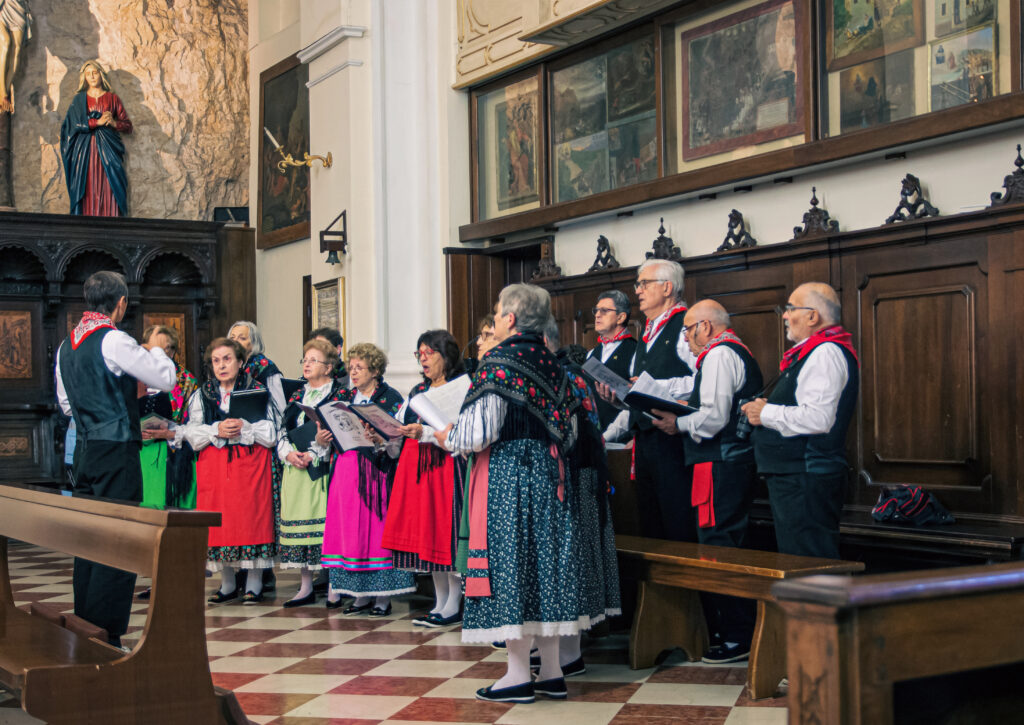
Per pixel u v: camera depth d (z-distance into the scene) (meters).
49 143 11.73
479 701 4.11
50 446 10.83
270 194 12.02
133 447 4.91
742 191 6.70
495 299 9.04
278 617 6.02
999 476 5.13
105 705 3.28
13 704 4.27
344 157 9.27
